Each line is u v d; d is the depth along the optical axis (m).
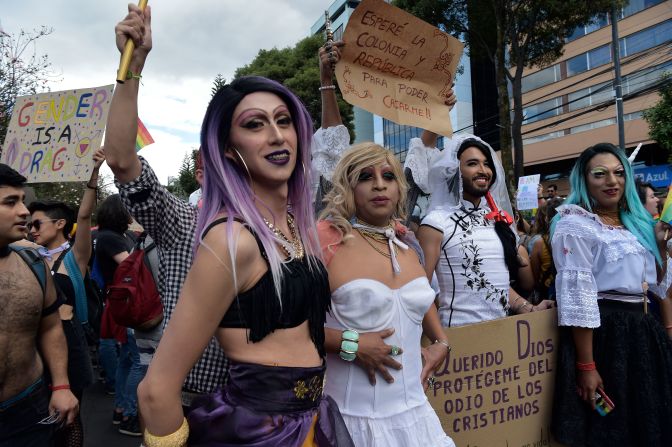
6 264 1.95
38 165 3.29
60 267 2.90
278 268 1.18
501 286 2.43
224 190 1.22
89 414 4.38
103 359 4.91
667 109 16.80
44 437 2.04
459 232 2.37
